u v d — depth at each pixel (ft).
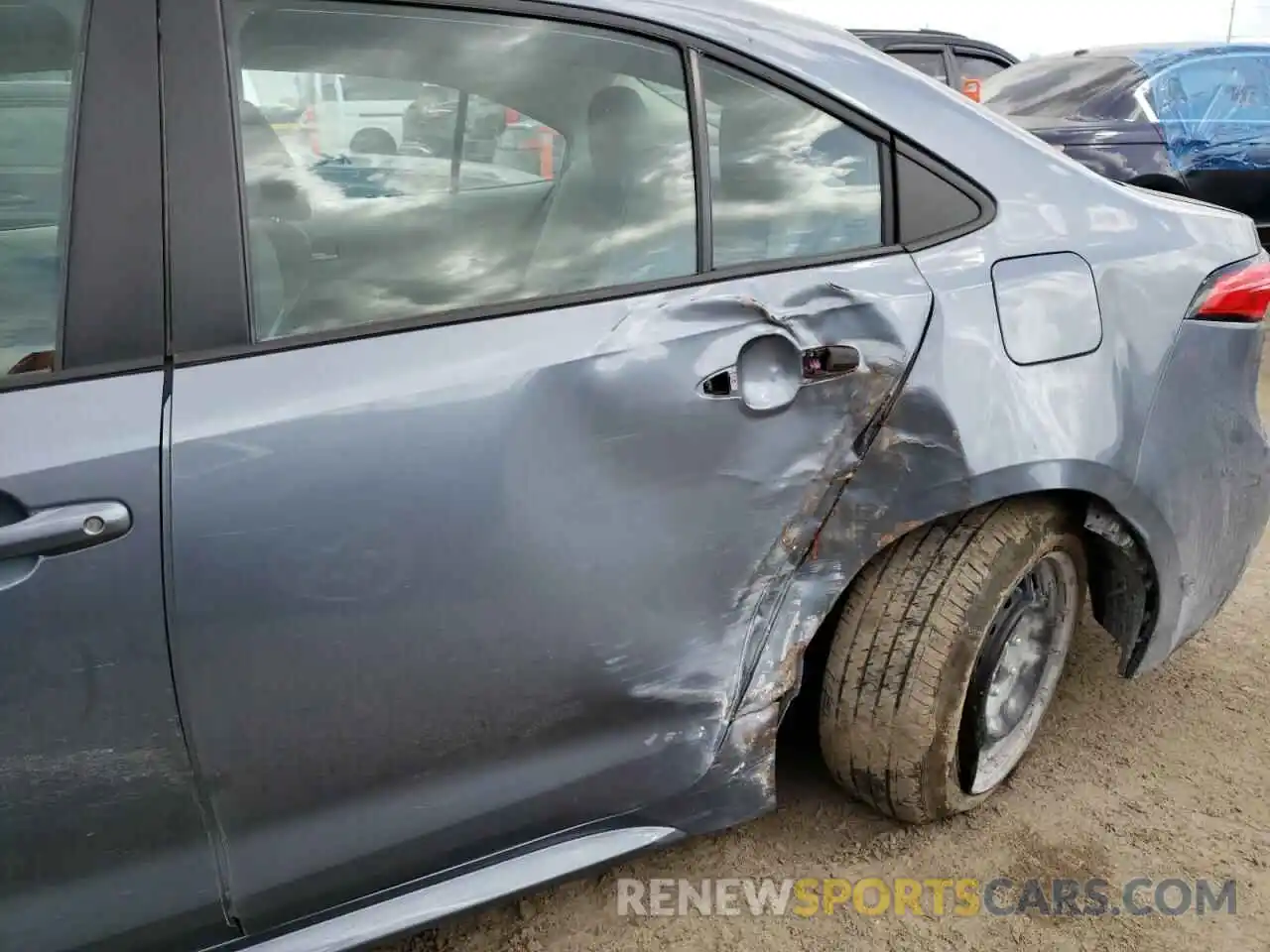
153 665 4.18
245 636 4.30
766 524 5.28
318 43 4.68
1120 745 7.55
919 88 6.05
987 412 5.66
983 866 6.40
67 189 4.25
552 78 5.15
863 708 6.05
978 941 5.83
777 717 5.62
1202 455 6.56
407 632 4.58
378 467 4.43
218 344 4.36
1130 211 6.43
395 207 4.83
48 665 4.05
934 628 5.89
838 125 5.72
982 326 5.68
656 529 5.01
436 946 5.92
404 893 5.05
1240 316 6.64
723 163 5.43
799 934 5.93
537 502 4.73
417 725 4.73
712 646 5.32
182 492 4.14
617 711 5.19
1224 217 7.02
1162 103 20.74
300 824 4.66
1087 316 6.02
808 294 5.31
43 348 4.18
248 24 4.55
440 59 4.92
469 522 4.60
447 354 4.65
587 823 5.34
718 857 6.54
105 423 4.09
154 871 4.45
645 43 5.32
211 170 4.41
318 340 4.53
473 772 4.95
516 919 6.10
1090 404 5.97
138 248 4.28
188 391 4.23
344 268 4.69
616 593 4.98
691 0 5.59
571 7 5.15
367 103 4.76
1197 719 7.87
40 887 4.29
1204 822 6.74
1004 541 5.98
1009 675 6.69
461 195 4.98
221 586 4.22
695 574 5.16
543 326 4.85
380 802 4.79
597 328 4.91
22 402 4.07
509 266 5.00
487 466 4.61
